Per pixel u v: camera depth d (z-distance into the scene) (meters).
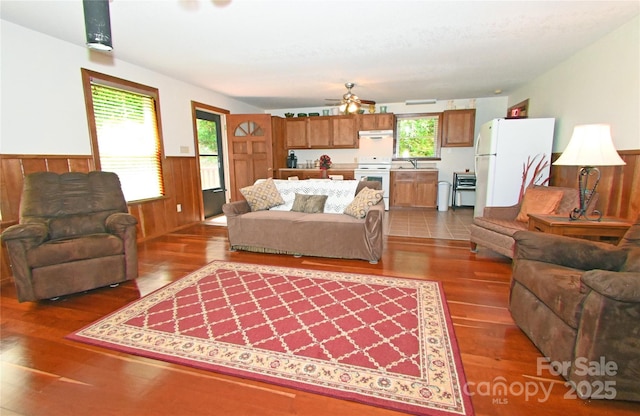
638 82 2.59
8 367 1.65
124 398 1.43
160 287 2.66
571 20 2.67
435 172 6.37
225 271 3.02
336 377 1.55
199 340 1.87
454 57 3.63
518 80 4.78
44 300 2.44
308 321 2.07
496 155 3.98
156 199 4.36
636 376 1.33
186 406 1.38
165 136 4.47
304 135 7.20
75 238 2.55
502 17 2.60
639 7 2.43
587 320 1.36
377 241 3.19
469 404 1.37
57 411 1.36
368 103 5.04
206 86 5.07
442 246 3.81
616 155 2.18
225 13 2.48
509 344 1.81
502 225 3.10
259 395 1.45
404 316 2.12
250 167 5.83
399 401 1.39
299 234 3.40
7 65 2.71
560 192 3.03
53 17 2.59
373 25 2.73
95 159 3.49
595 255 1.74
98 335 1.94
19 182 2.84
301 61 3.75
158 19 2.58
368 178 6.56
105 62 3.54
